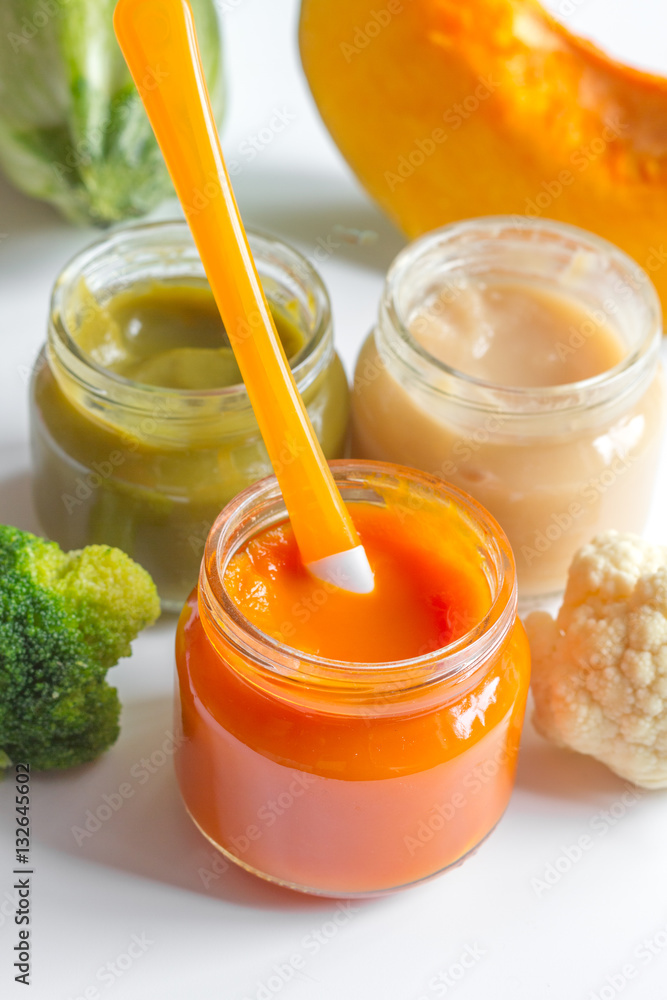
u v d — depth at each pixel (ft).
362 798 1.18
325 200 1.72
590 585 1.30
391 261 1.67
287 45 1.84
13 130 1.58
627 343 1.42
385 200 1.63
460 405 1.34
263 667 1.17
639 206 1.54
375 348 1.43
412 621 1.22
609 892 1.28
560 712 1.29
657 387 1.41
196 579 1.37
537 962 1.25
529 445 1.35
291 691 1.17
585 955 1.25
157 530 1.34
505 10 1.53
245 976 1.24
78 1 1.51
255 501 1.24
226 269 1.19
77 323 1.39
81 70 1.53
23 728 1.27
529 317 1.45
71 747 1.30
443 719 1.19
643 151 1.55
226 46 1.82
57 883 1.27
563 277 1.46
